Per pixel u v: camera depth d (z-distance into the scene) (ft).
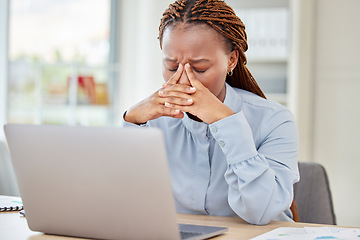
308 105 12.46
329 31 12.67
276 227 4.07
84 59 13.92
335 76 12.69
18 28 12.72
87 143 3.21
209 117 4.33
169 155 5.07
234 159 4.24
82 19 13.84
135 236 3.25
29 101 12.91
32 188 3.53
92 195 3.30
